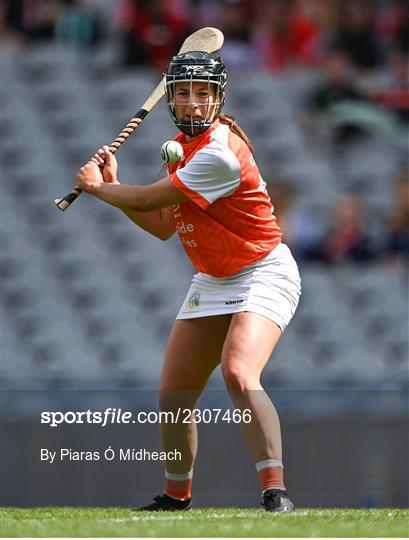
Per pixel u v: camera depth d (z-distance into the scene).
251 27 43.66
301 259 38.50
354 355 37.06
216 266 17.08
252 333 16.59
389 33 43.56
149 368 36.78
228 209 16.80
